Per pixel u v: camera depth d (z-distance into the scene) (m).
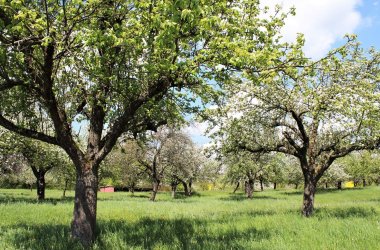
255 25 9.96
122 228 12.59
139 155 41.84
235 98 18.09
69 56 9.65
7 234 10.82
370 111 16.14
